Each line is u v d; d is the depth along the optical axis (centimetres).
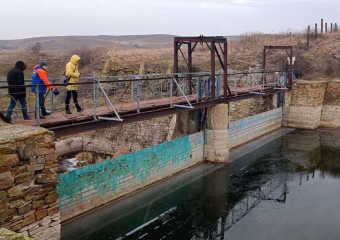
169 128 1930
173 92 1747
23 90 854
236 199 1305
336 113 2498
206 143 1655
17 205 647
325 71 2931
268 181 1491
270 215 1186
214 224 1120
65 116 924
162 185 1373
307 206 1255
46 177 696
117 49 3447
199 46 3409
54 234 723
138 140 2109
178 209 1215
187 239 1028
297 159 1802
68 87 995
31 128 706
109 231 1037
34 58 3706
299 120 2472
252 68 2878
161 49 3444
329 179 1526
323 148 2003
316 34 3441
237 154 1844
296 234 1059
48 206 709
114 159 1182
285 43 3378
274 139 2198
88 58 3409
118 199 1210
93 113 1029
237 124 1986
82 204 1077
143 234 1048
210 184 1431
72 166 1894
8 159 624
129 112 1092
